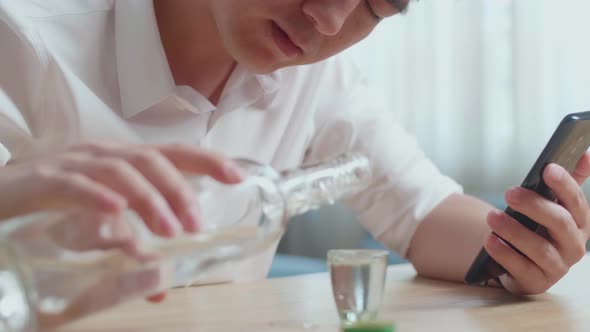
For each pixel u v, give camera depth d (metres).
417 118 3.58
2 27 1.09
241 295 0.97
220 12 1.00
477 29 3.36
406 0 1.08
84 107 1.12
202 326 0.82
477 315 0.87
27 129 1.11
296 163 1.37
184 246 0.69
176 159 0.70
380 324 0.78
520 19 3.20
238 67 1.19
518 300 0.95
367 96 1.41
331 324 0.83
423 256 1.17
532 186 0.97
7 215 0.65
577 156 0.99
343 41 1.08
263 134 1.30
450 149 3.50
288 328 0.81
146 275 0.67
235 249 0.73
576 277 1.11
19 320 0.65
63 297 0.65
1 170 0.69
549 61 3.16
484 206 1.21
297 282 1.06
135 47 1.13
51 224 0.65
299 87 1.32
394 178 1.28
